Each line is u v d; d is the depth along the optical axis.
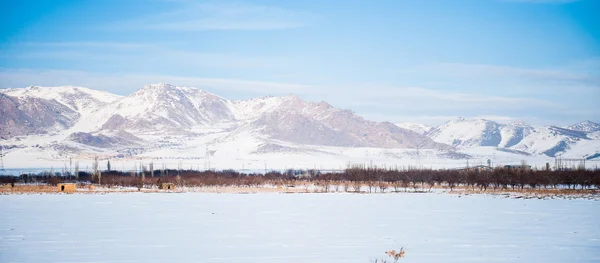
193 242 65.75
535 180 180.75
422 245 63.94
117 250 60.56
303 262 54.53
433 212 100.69
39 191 170.88
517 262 54.78
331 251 60.06
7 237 69.50
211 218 90.81
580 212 98.69
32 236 70.50
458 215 95.00
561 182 183.62
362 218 90.62
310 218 90.94
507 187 188.50
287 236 70.56
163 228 77.94
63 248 61.72
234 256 57.38
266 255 57.81
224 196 148.75
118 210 104.75
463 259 56.09
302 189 186.12
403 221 86.62
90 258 56.28
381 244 64.62
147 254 58.34
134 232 74.19
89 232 73.88
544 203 119.56
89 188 181.25
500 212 99.94
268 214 97.25
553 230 75.81
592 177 183.25
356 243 65.19
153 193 163.38
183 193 163.88
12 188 180.88
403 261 55.16
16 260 55.47
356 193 162.50
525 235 71.38
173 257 56.81
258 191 174.25
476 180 189.25
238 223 83.88
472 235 71.56
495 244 64.62
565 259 56.19
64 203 122.06
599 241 66.50
